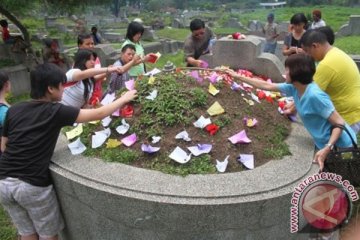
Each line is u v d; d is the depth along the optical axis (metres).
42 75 2.70
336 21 21.75
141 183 2.57
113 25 32.69
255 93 3.81
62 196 2.87
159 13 46.22
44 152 2.73
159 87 3.38
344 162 2.84
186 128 3.02
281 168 2.74
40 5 10.84
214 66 5.43
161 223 2.46
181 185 2.54
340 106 3.41
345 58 3.36
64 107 2.72
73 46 16.75
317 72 3.35
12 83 8.92
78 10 11.21
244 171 2.71
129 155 2.86
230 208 2.38
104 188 2.55
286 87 3.25
